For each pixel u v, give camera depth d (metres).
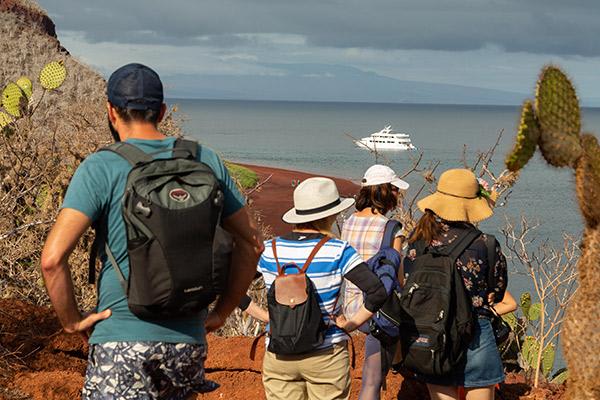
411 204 8.09
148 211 2.78
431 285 4.52
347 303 4.83
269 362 4.44
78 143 9.20
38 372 5.45
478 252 4.58
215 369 5.85
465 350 4.54
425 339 4.49
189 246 2.80
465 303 4.48
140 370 2.91
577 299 2.85
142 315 2.87
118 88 3.06
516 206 45.91
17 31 33.81
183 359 2.97
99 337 2.95
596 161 2.80
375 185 4.99
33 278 7.88
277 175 71.25
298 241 4.39
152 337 2.91
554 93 2.79
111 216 2.94
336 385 4.32
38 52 32.69
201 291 2.84
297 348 4.20
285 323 4.21
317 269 4.30
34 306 6.04
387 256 4.71
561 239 27.12
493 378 4.57
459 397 4.83
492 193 5.00
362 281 4.27
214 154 3.19
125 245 2.95
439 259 4.56
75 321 2.93
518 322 7.22
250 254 3.22
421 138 184.75
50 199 8.34
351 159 108.88
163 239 2.77
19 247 7.79
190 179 2.88
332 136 186.12
